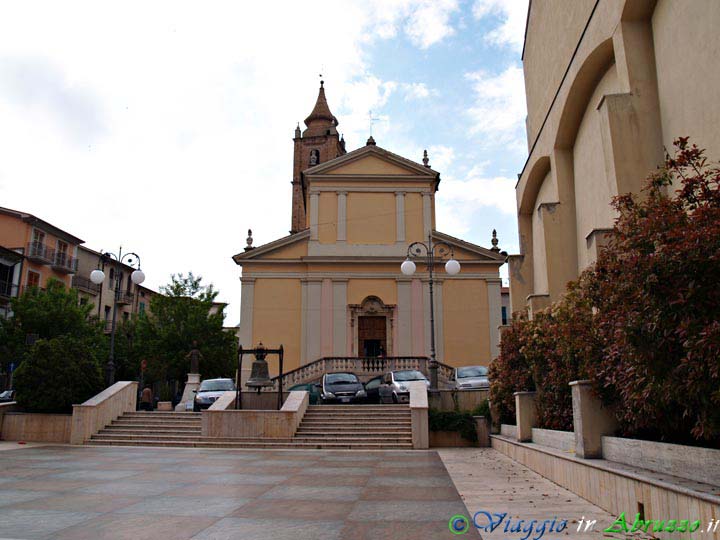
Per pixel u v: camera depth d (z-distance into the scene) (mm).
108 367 18828
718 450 5195
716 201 5699
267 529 6027
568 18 14781
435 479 9711
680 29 9312
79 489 8594
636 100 10094
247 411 16750
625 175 9836
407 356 28469
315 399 22641
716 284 5172
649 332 5785
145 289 54156
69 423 16750
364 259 31531
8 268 36469
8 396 31641
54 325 33438
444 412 17125
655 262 5555
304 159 54844
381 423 17766
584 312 9070
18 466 11336
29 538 5645
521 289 17969
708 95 8594
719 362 4785
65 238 41781
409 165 32938
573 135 14516
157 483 9211
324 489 8656
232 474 10328
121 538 5645
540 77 17875
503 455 14102
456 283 31438
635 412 6984
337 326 30906
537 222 17719
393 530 5973
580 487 7754
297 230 53531
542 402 11820
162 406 25672
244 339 30672
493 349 30641
